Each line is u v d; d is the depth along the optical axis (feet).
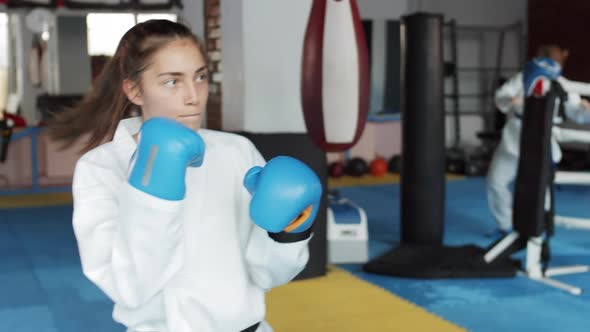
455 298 10.15
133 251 2.82
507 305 9.80
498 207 14.39
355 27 8.80
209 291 3.40
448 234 15.15
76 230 3.25
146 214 2.73
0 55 26.43
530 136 10.66
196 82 3.17
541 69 12.52
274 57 11.39
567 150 24.29
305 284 10.87
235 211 3.57
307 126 9.30
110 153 3.43
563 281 11.10
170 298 3.35
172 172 2.69
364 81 8.93
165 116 3.14
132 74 3.18
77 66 27.14
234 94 11.67
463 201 19.66
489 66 31.55
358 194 21.22
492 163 14.24
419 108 12.76
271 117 11.50
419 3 31.22
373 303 9.86
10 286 11.18
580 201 19.61
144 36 3.12
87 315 9.63
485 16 31.07
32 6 25.30
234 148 3.70
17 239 15.02
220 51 12.20
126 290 2.95
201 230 3.42
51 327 9.12
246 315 3.52
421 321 9.05
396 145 27.81
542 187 10.62
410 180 12.99
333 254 12.09
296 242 3.20
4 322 9.32
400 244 13.08
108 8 25.99
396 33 28.25
